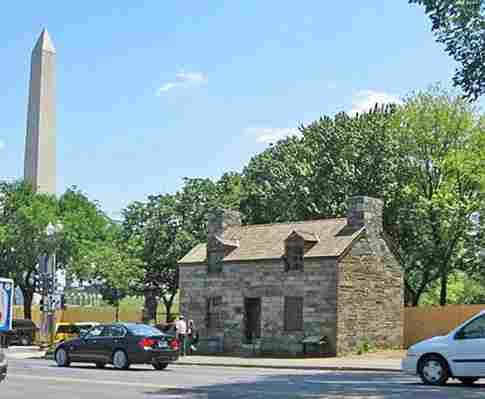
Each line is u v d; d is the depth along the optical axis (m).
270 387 21.48
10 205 66.94
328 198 58.38
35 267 65.69
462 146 59.50
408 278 62.00
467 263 59.97
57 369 29.83
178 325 44.94
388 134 59.56
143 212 69.38
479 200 58.88
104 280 66.81
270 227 49.47
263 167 67.56
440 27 25.62
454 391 19.81
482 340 21.48
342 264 43.97
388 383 23.05
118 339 30.31
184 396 18.66
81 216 67.81
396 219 58.22
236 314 47.56
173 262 67.19
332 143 60.50
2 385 21.59
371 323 45.34
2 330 20.34
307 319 44.34
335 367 33.84
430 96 59.88
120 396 18.56
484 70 25.19
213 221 50.72
